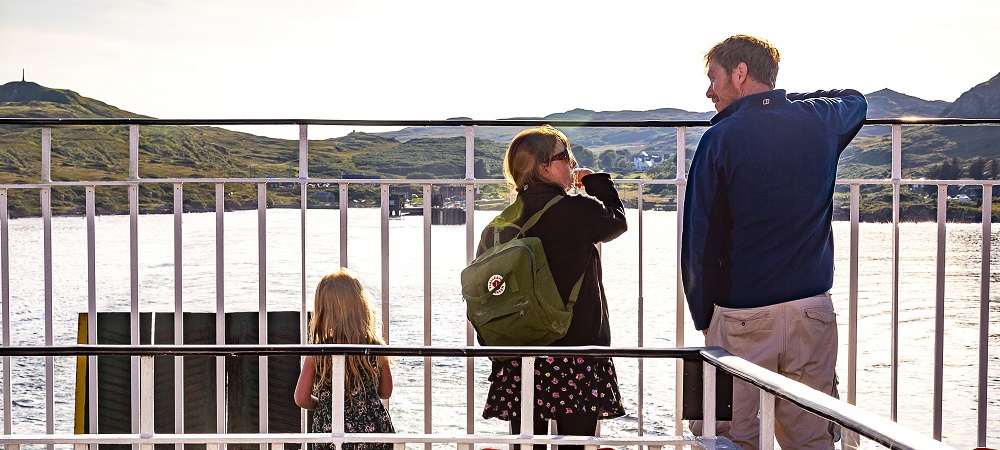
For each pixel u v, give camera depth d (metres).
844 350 5.92
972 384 5.37
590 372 2.58
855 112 2.63
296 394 2.91
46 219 3.07
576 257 2.55
